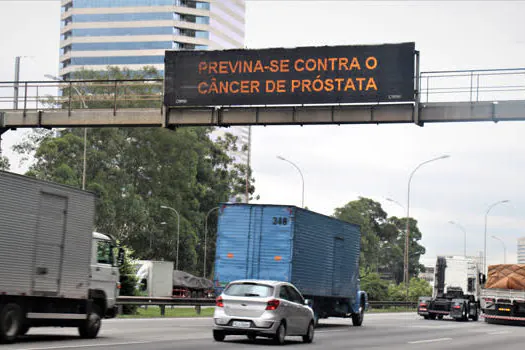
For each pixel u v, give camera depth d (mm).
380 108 37844
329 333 29000
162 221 82500
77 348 17422
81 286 20531
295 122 38969
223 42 161125
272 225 30453
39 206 18797
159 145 82938
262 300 21344
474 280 50656
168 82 40188
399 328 35031
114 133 80312
